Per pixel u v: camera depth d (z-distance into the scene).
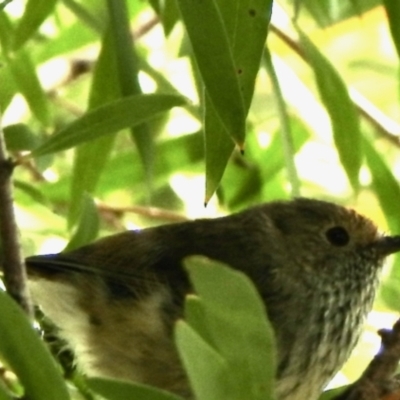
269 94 1.99
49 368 1.87
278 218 1.96
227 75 1.88
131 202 1.98
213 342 1.87
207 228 1.95
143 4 1.98
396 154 2.00
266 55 1.94
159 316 1.94
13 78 1.95
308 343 1.95
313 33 2.00
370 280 1.96
